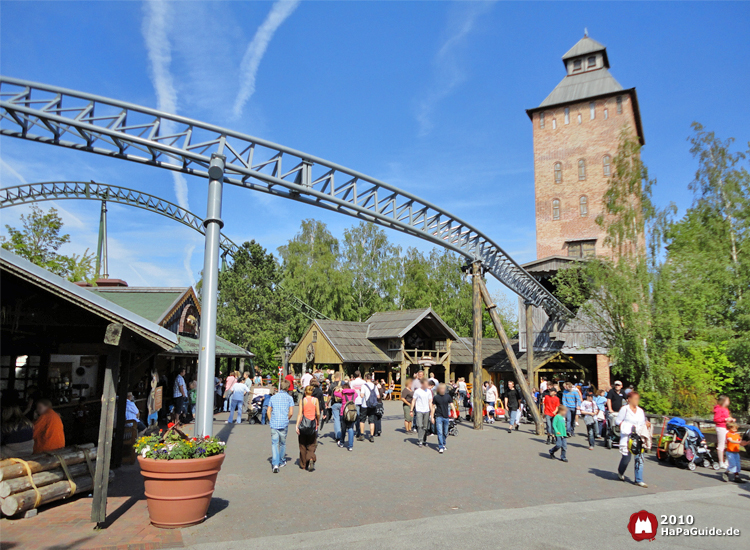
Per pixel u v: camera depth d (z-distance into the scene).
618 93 53.41
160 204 39.16
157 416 18.66
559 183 55.22
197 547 6.54
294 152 15.74
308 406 11.69
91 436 12.61
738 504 9.70
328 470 11.71
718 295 27.36
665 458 14.32
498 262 24.14
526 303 27.17
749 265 27.75
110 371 7.52
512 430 20.34
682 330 23.81
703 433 15.15
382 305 59.97
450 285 62.16
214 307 12.35
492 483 10.73
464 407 29.91
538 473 12.02
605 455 15.28
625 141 26.05
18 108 12.62
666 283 23.91
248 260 41.97
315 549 6.53
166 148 13.81
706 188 33.28
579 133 55.12
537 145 57.09
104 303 7.51
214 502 8.80
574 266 27.88
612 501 9.47
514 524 7.72
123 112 13.84
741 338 25.06
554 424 14.12
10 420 10.27
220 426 19.56
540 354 35.34
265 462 12.52
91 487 8.91
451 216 20.38
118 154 14.21
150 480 7.37
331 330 37.66
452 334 39.12
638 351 23.34
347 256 61.25
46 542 6.62
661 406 22.08
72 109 13.37
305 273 55.56
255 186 15.60
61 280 7.30
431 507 8.66
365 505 8.72
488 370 37.22
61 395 13.56
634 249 25.03
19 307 8.45
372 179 17.67
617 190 25.84
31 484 7.84
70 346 12.34
